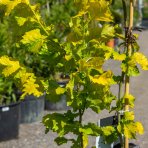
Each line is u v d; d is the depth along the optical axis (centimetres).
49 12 449
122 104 134
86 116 383
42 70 391
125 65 129
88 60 124
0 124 313
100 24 153
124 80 148
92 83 125
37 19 129
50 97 131
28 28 129
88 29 128
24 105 363
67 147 309
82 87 141
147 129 361
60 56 130
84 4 123
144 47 873
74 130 130
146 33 1091
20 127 355
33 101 365
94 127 129
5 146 310
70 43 128
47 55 131
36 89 126
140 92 504
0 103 323
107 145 142
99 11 123
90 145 305
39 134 339
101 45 129
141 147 315
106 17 124
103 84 119
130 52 134
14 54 349
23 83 127
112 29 130
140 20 1363
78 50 127
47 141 324
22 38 129
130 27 135
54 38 132
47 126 130
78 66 127
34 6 130
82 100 129
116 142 147
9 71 125
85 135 133
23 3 126
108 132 133
